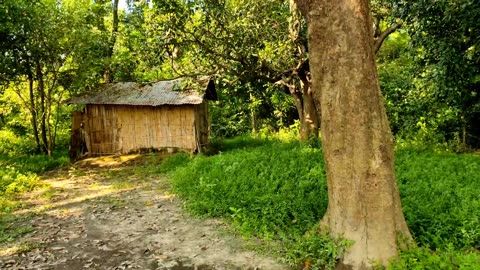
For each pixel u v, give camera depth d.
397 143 12.45
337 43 4.39
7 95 15.67
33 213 7.36
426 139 12.36
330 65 4.48
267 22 11.61
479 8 7.18
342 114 4.48
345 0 4.32
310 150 11.05
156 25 10.95
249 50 11.48
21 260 5.19
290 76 13.16
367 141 4.39
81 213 7.35
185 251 5.36
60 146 16.80
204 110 15.35
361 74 4.36
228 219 6.47
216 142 16.80
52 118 16.62
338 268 4.45
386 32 11.55
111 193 8.88
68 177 11.16
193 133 13.65
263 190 7.26
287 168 8.63
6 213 7.42
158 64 11.74
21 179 9.91
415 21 8.86
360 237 4.41
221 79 12.96
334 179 4.68
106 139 14.28
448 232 4.91
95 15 15.73
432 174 7.68
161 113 13.91
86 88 15.31
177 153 13.55
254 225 5.92
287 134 17.16
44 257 5.27
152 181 10.00
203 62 12.32
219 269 4.77
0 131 17.03
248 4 11.05
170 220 6.70
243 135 19.11
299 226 5.55
